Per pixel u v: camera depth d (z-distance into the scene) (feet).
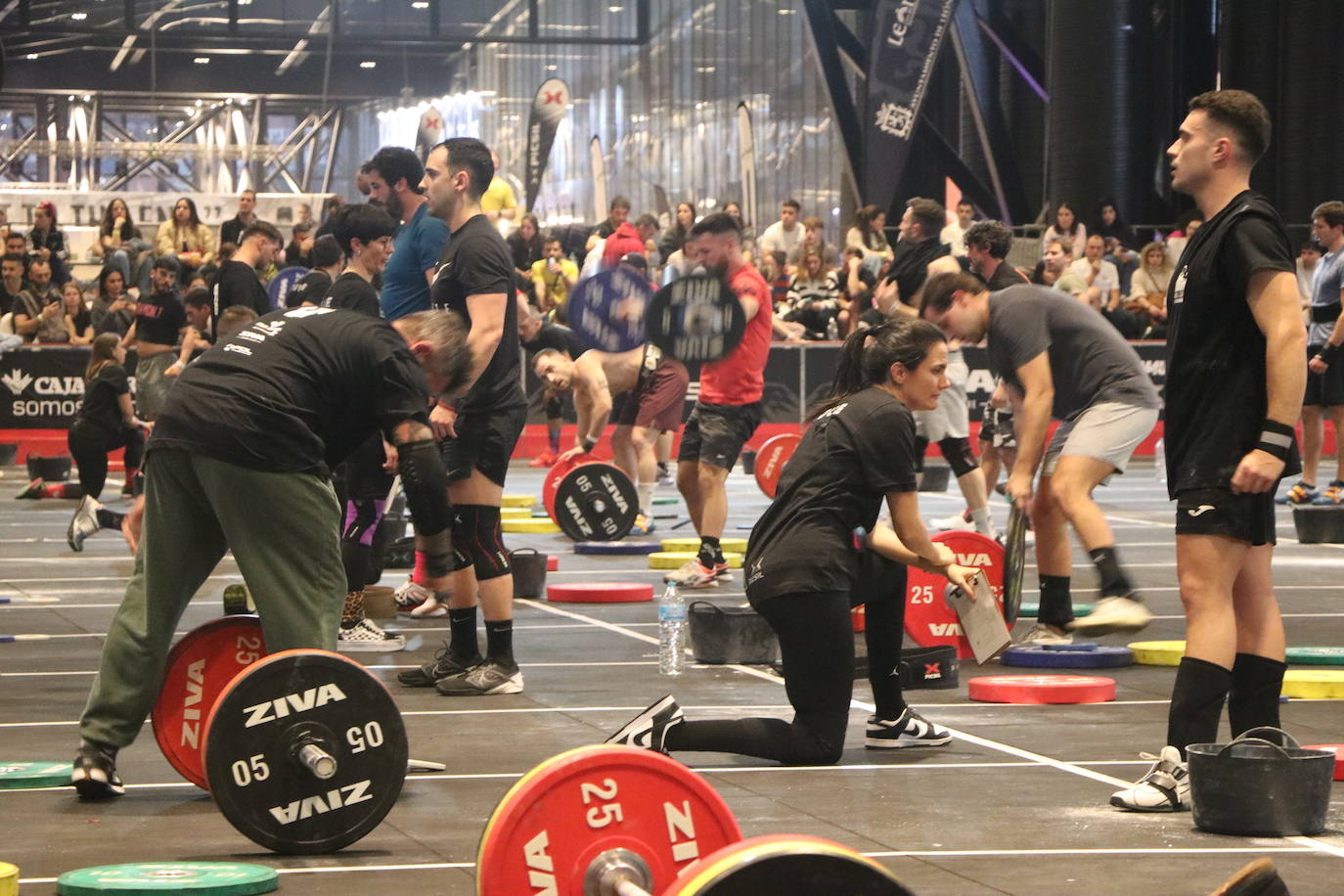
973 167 99.14
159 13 107.86
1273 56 88.48
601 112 124.06
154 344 57.77
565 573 40.16
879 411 19.88
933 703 24.38
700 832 12.57
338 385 17.76
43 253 76.02
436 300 24.40
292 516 17.53
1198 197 17.61
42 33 105.81
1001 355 26.27
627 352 48.08
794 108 108.68
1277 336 16.72
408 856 15.87
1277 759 16.44
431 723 22.58
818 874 9.38
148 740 21.95
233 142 119.65
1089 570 40.40
